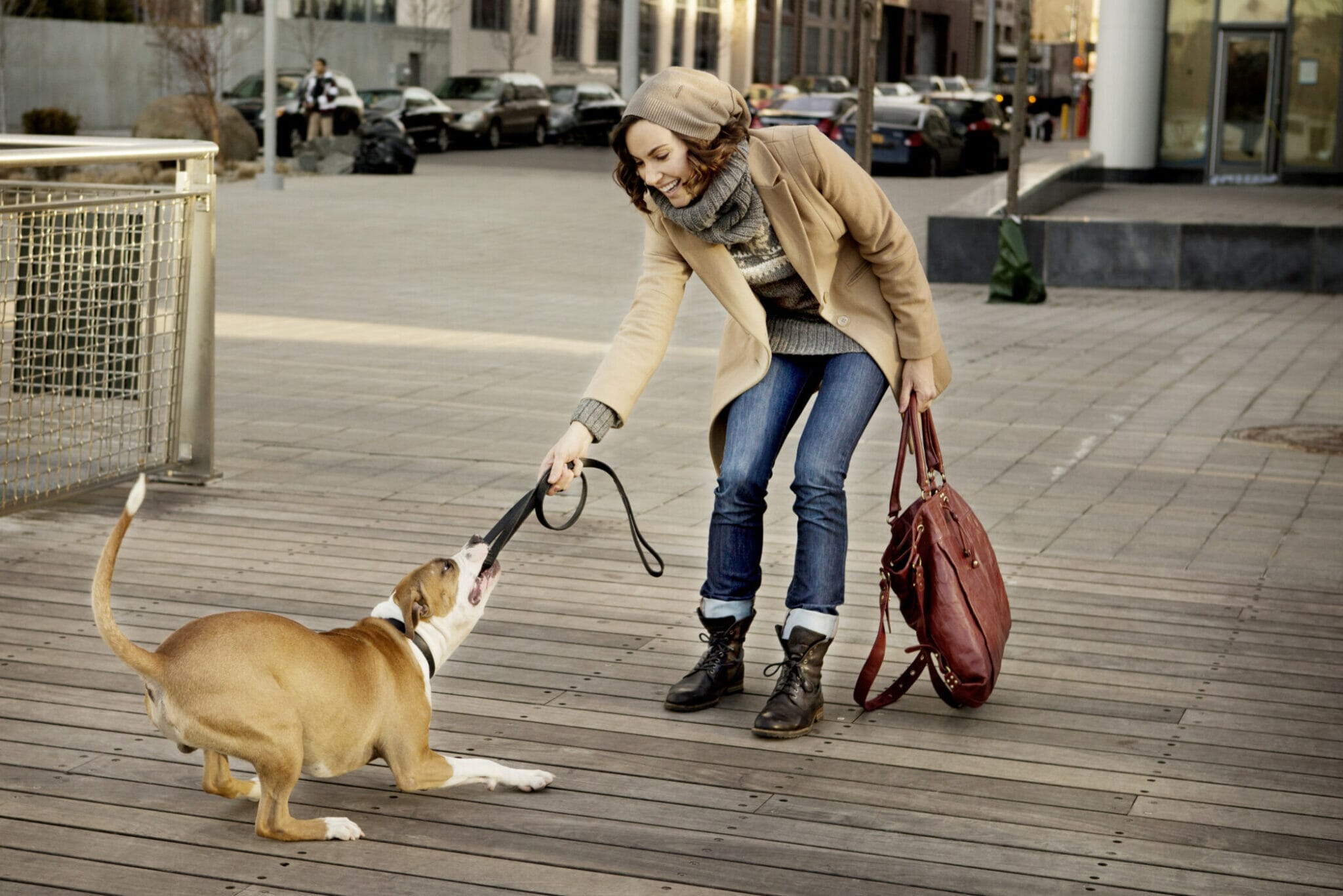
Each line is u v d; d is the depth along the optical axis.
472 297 15.56
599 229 22.11
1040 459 8.66
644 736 4.50
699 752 4.39
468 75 41.00
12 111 38.50
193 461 7.59
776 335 4.63
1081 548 6.73
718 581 4.74
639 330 4.55
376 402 9.98
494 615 5.61
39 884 3.48
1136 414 10.11
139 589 5.77
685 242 4.37
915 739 4.52
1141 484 8.04
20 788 4.02
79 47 39.81
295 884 3.52
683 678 4.80
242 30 42.12
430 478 7.90
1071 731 4.58
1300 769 4.30
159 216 7.18
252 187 25.89
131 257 7.34
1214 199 25.58
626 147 4.20
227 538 6.56
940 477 4.82
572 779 4.17
